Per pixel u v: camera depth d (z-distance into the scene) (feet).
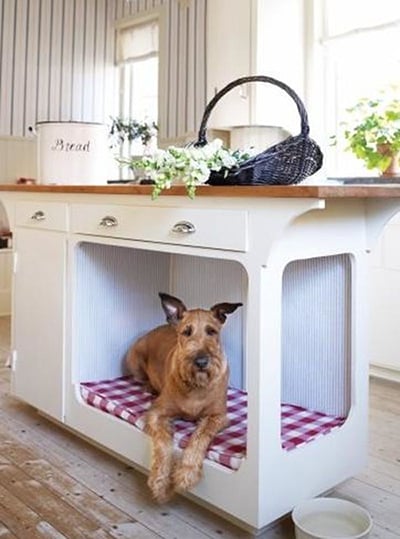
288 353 7.06
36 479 6.53
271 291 5.16
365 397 6.44
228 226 5.30
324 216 5.63
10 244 16.48
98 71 18.61
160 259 8.46
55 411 7.74
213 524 5.65
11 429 7.98
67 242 7.41
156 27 17.20
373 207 6.15
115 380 7.88
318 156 5.51
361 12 11.70
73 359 7.50
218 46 12.51
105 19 18.60
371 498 6.18
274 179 5.26
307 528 5.39
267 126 11.10
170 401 6.19
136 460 6.44
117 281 7.94
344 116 12.00
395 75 11.23
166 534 5.47
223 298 7.86
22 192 8.11
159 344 7.14
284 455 5.46
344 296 6.43
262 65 11.73
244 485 5.32
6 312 16.43
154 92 17.66
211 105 6.19
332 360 6.61
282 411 6.77
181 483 5.56
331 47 12.09
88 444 7.50
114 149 17.39
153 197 5.65
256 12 11.67
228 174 5.25
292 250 5.30
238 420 6.47
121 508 5.93
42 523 5.64
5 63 16.87
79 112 18.37
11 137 17.12
